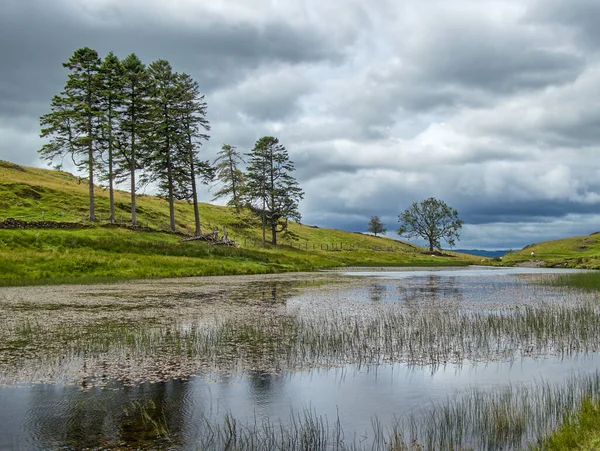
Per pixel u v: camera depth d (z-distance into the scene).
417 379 10.58
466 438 7.35
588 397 8.38
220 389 9.86
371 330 15.67
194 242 58.53
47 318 18.12
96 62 60.62
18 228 49.16
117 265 41.50
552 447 6.67
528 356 12.62
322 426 7.93
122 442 7.39
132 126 62.88
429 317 18.45
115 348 13.19
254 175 89.88
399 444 7.16
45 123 57.50
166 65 67.25
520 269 69.38
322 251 98.62
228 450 7.07
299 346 13.48
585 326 16.11
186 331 15.50
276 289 30.72
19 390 9.77
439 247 135.88
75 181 114.38
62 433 7.73
